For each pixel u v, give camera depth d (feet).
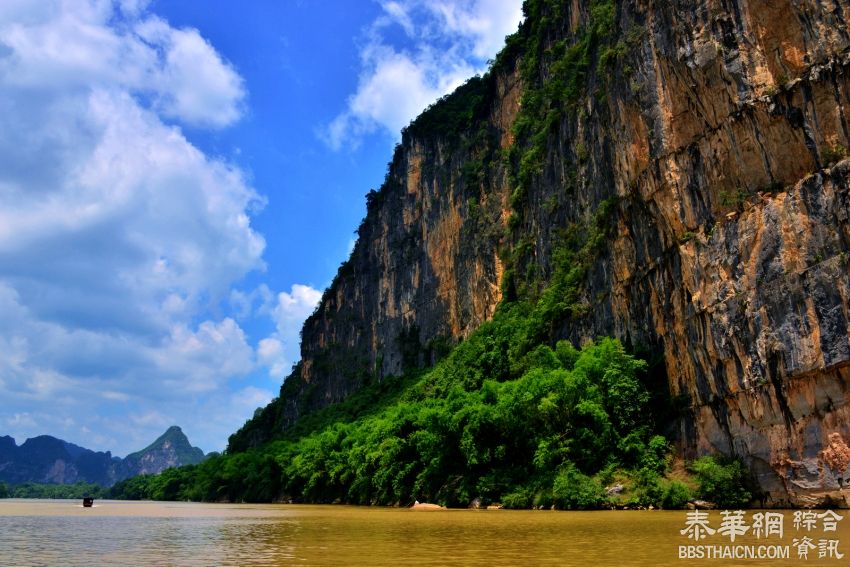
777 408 116.47
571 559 61.46
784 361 114.32
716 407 132.67
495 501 167.63
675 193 143.95
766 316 118.83
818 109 117.91
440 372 302.04
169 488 528.22
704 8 139.23
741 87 130.00
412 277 428.97
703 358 135.44
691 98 140.87
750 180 128.47
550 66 270.67
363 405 404.57
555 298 211.00
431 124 442.50
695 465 130.21
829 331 107.45
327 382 506.07
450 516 136.26
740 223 127.13
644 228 158.30
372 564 61.16
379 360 446.19
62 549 82.48
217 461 437.58
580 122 214.48
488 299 325.62
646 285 159.43
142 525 134.31
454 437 188.14
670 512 123.34
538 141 263.70
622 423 151.84
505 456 175.83
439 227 402.11
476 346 269.64
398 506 209.87
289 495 327.67
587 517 116.37
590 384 160.66
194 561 67.36
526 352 219.20
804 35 122.11
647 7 156.97
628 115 161.79
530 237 263.90
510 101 345.51
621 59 165.58
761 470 120.78
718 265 131.03
